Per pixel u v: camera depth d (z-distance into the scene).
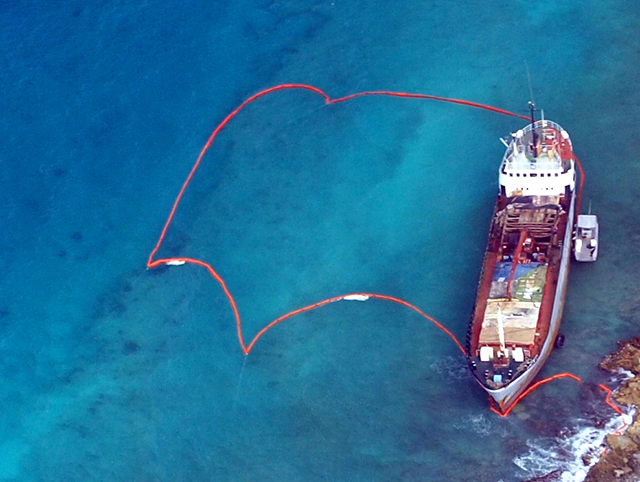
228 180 114.25
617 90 114.69
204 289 104.88
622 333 93.38
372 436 89.88
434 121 115.88
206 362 98.56
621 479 82.50
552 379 90.88
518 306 90.19
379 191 110.31
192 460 91.19
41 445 95.25
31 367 101.88
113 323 103.88
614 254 99.75
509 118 114.50
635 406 87.25
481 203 107.25
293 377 95.62
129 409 96.38
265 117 119.50
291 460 89.31
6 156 120.38
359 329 98.44
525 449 86.44
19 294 108.31
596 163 107.88
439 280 101.25
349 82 121.19
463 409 90.50
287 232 108.25
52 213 114.88
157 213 112.81
